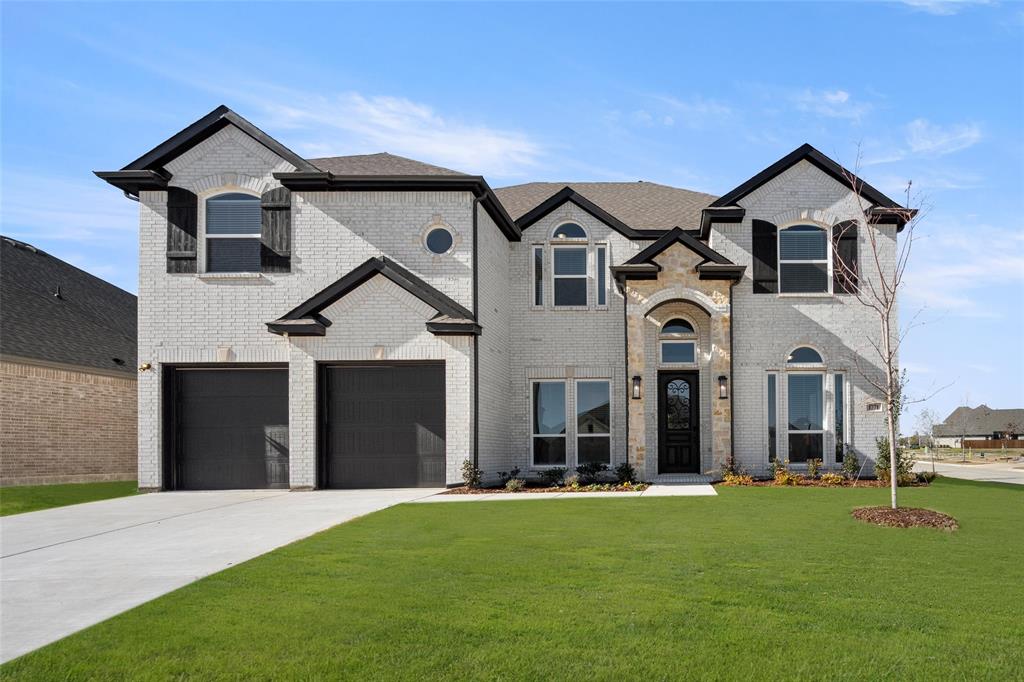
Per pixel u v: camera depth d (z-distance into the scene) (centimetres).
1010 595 722
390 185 1742
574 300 2022
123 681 523
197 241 1766
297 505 1406
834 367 1900
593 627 621
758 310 1920
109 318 2658
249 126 1770
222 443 1769
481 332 1705
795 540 987
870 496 1454
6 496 1661
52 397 2077
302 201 1767
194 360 1747
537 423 2008
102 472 2239
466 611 664
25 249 2603
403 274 1727
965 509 1285
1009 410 9788
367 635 603
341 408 1733
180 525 1183
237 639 596
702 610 668
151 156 1756
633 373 1847
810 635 604
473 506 1334
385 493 1603
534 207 2130
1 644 597
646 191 2316
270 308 1755
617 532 1051
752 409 1900
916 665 543
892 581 773
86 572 842
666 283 1855
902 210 1880
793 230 1945
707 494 1489
